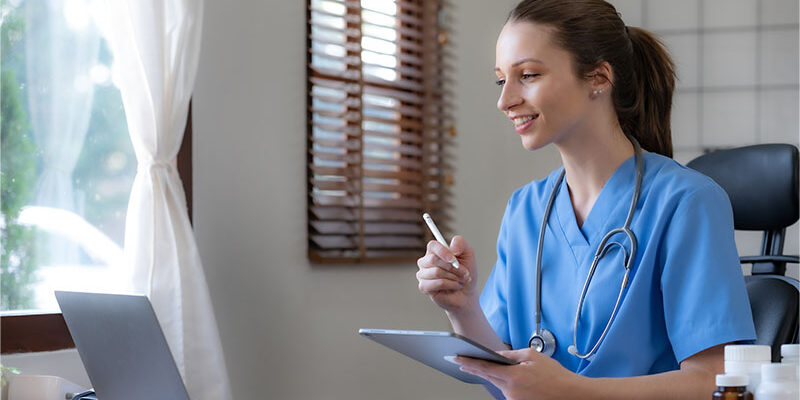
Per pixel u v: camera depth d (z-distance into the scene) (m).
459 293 1.46
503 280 1.62
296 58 2.52
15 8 1.98
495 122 3.19
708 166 1.83
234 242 2.33
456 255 1.45
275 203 2.45
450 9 3.04
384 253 2.73
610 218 1.43
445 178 2.97
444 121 3.02
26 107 1.99
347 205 2.64
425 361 1.34
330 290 2.61
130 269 1.95
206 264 2.26
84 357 1.49
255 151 2.39
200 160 2.25
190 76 2.05
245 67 2.37
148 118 1.98
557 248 1.50
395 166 2.93
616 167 1.45
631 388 1.23
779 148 1.74
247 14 2.38
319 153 2.57
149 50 1.98
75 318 1.46
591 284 1.41
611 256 1.41
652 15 3.63
